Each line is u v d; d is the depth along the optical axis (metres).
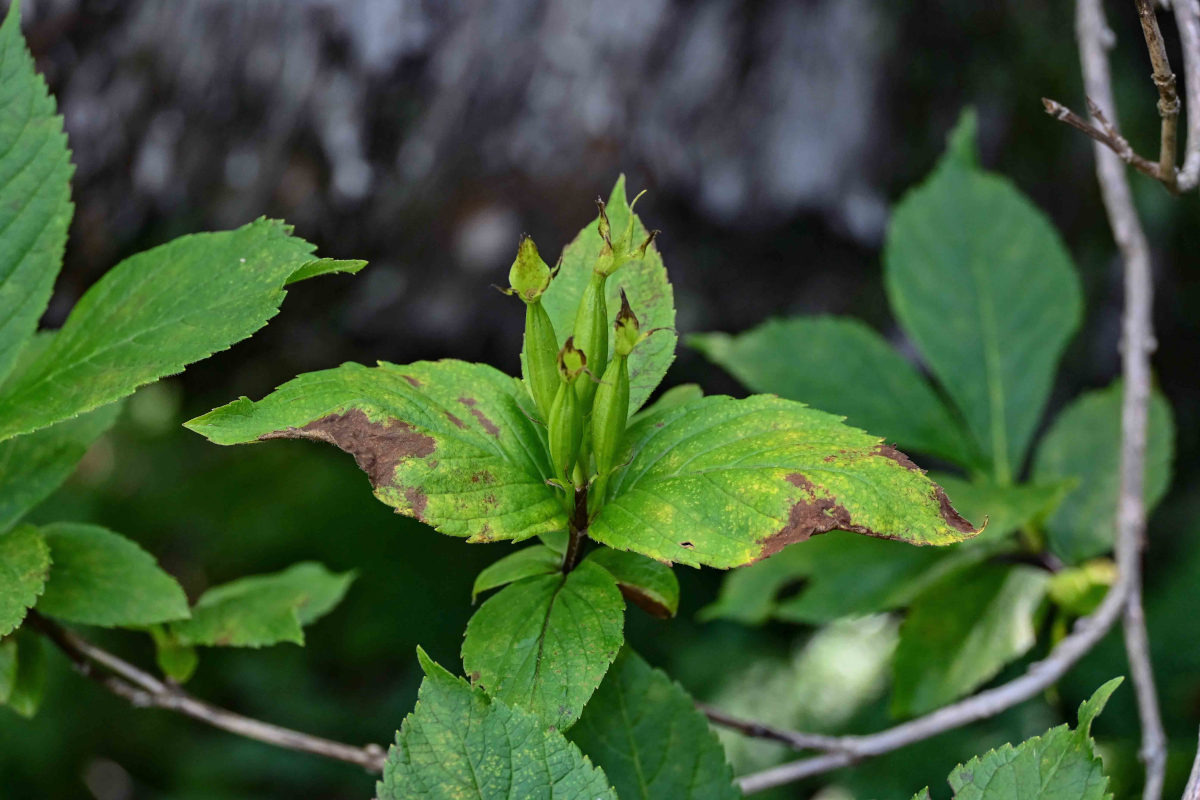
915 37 1.71
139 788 2.35
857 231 1.79
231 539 2.53
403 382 0.82
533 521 0.81
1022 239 0.99
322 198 1.71
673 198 1.79
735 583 1.00
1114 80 1.85
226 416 0.80
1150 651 1.67
